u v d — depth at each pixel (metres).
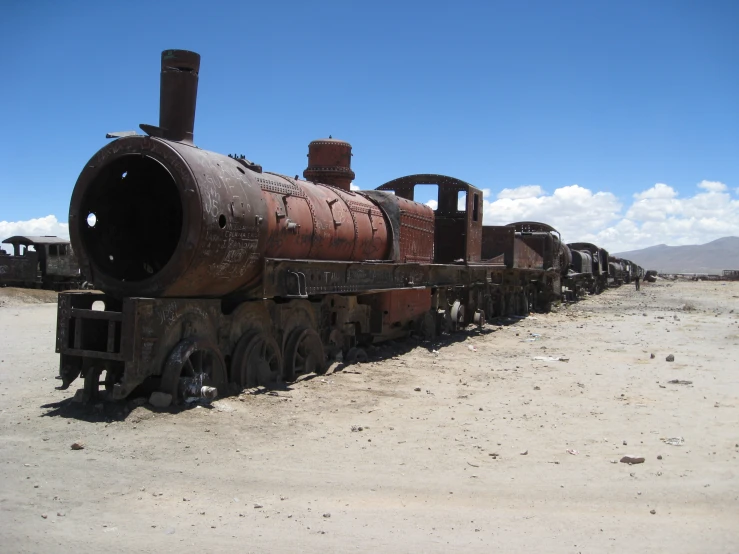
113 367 7.68
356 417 8.02
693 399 9.48
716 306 30.33
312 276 10.14
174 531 4.67
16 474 5.64
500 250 21.42
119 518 4.87
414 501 5.41
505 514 5.20
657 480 6.04
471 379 10.85
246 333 9.06
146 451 6.32
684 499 5.59
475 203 17.61
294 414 7.97
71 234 8.25
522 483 5.89
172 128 8.69
